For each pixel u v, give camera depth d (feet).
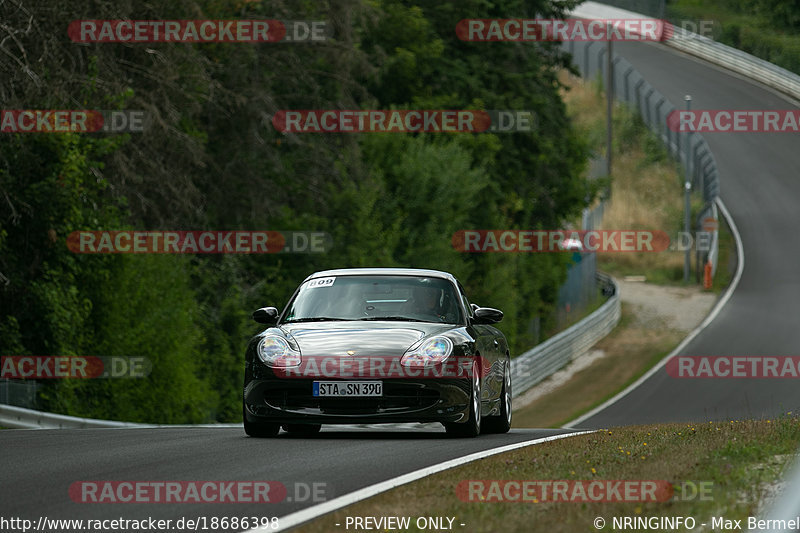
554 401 434.71
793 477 82.74
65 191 287.28
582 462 107.86
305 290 161.68
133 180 320.09
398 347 145.28
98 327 305.94
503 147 596.29
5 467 111.75
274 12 408.26
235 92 399.85
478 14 600.80
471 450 128.16
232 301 392.06
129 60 335.26
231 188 406.82
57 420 218.79
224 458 119.85
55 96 283.79
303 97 429.38
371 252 440.04
